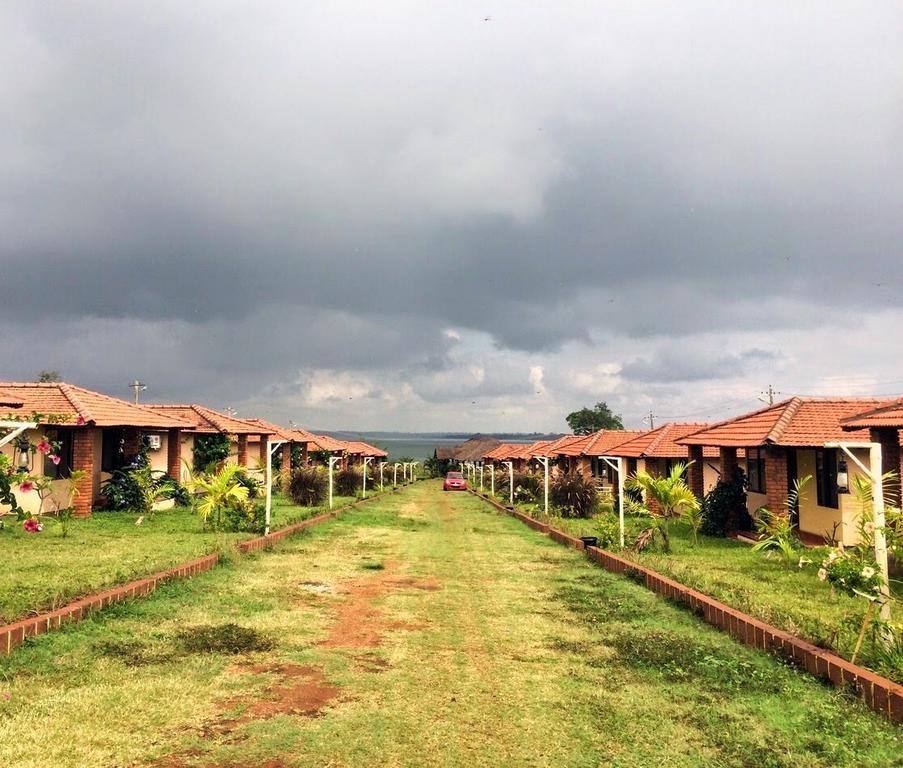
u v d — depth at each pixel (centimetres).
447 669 681
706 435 2078
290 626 820
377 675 655
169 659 666
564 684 640
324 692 604
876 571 658
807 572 1209
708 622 880
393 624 862
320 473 2802
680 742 511
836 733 521
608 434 3719
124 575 964
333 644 757
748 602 886
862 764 469
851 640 697
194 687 595
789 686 625
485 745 505
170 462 2616
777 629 747
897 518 775
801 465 1825
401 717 554
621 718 557
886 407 1362
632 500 2631
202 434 2933
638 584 1151
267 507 1636
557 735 524
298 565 1275
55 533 1532
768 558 1392
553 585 1144
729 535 1841
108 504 2120
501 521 2494
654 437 3009
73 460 1923
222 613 861
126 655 670
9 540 1395
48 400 1953
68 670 618
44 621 711
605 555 1362
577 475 2625
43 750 462
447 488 5419
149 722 518
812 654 659
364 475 3731
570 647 765
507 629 844
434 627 852
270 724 527
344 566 1292
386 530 2006
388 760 476
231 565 1216
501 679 653
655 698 603
